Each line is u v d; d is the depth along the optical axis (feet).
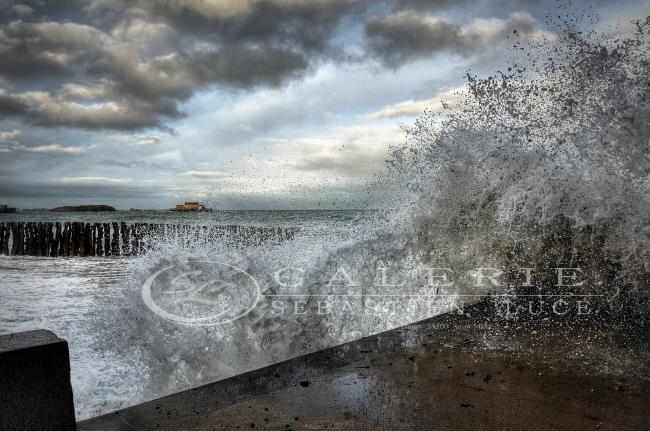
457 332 9.53
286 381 7.16
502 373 7.34
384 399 6.45
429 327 9.95
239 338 11.53
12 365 4.72
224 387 6.98
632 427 5.56
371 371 7.50
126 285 13.84
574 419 5.78
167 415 6.10
